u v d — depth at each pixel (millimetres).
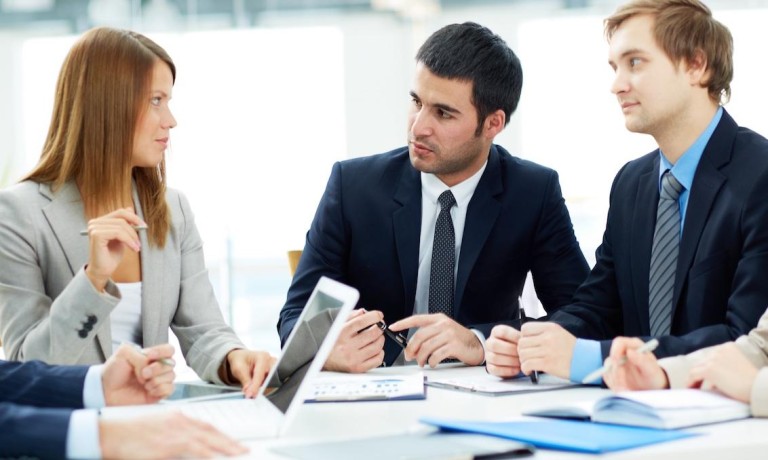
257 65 5750
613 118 5309
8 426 1210
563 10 5363
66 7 5887
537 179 2646
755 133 2143
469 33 2475
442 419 1447
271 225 5715
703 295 2064
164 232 2270
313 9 5672
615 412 1394
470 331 2211
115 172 2180
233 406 1602
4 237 2098
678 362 1703
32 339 1928
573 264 2629
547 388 1828
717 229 2061
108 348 2115
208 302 2352
